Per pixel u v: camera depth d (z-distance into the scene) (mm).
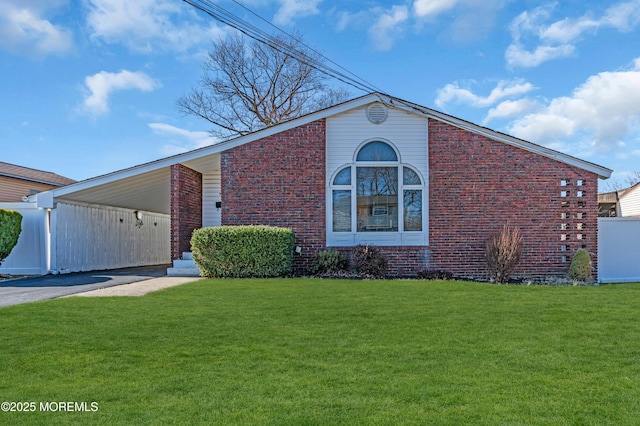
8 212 13414
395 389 4336
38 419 3727
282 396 4176
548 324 6871
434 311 7758
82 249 16516
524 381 4547
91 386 4418
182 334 6277
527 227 13930
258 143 14094
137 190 16844
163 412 3844
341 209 14125
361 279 12422
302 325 6809
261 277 13039
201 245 13062
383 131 14156
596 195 13945
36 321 6926
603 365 5035
